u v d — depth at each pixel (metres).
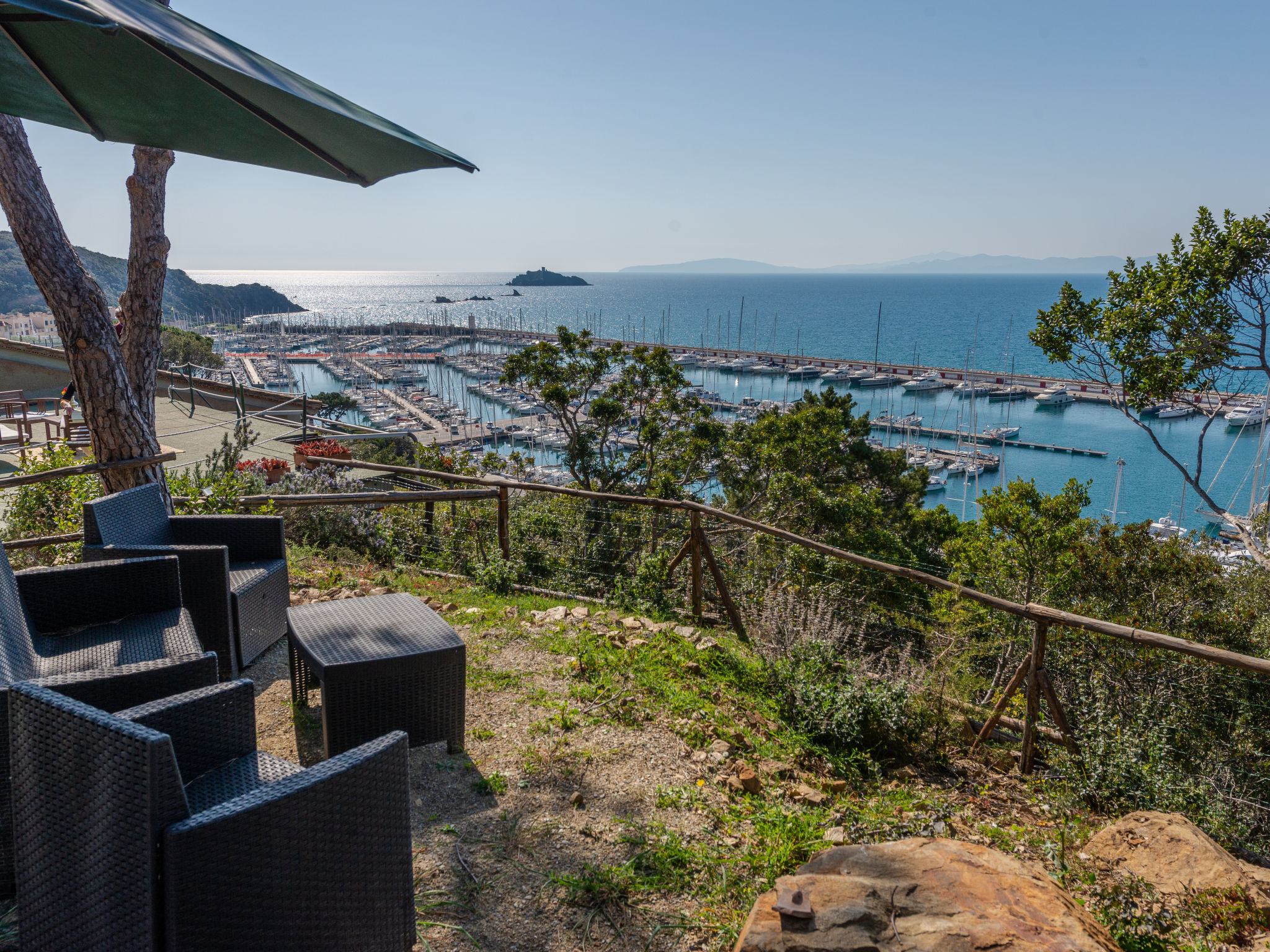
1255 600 8.74
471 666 4.44
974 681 5.67
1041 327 16.70
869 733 4.20
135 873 1.55
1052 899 1.89
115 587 3.32
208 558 3.77
